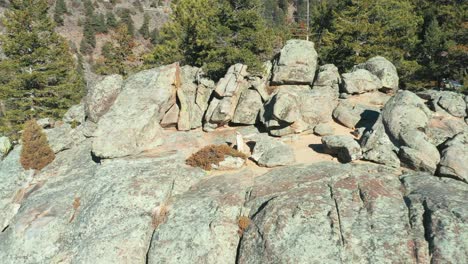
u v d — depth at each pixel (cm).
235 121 3175
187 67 3647
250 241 1727
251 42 3703
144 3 15325
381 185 1945
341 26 4359
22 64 4847
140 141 2728
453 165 2116
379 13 4441
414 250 1520
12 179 2719
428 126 2506
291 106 2870
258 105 3184
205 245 1773
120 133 2662
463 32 4362
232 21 3734
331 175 2072
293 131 2938
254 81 3372
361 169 2242
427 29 4744
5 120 4841
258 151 2628
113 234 1900
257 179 2228
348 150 2394
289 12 14088
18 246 2034
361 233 1620
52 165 2836
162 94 3034
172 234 1847
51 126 3759
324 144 2562
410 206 1752
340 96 3422
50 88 4972
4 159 2970
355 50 4375
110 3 14725
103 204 2056
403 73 4584
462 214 1597
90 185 2284
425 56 4862
